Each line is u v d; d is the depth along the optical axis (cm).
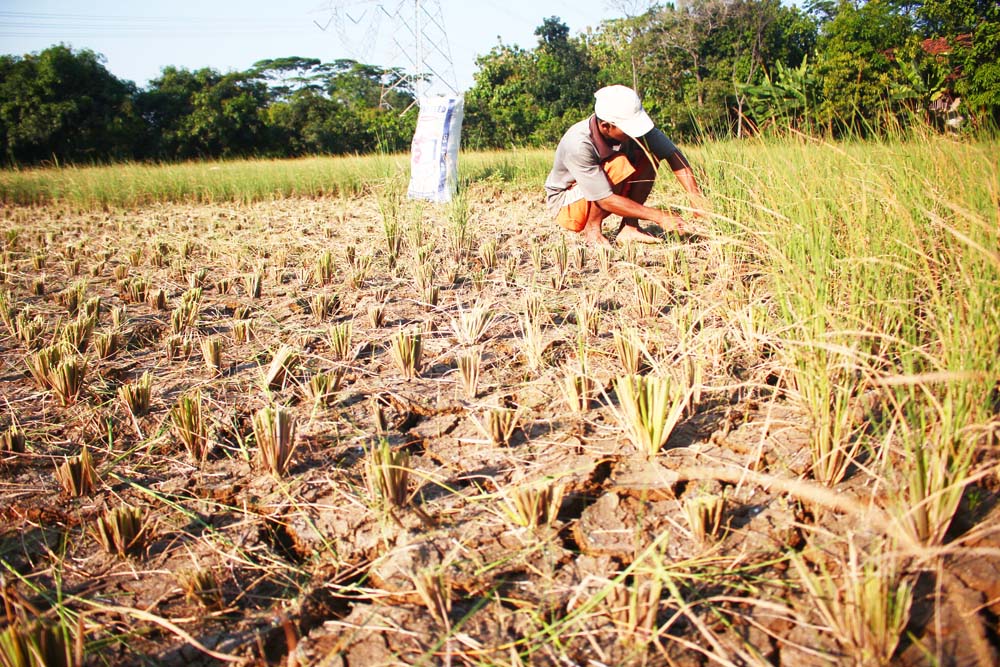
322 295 388
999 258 213
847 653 137
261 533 197
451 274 448
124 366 325
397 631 156
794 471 198
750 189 366
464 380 275
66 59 3244
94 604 170
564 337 322
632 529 182
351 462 230
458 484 212
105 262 589
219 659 154
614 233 545
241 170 1403
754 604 152
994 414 197
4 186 1352
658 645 143
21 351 354
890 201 272
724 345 279
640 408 212
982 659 132
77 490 217
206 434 242
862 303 238
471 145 3194
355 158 1421
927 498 152
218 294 459
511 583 167
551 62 3484
